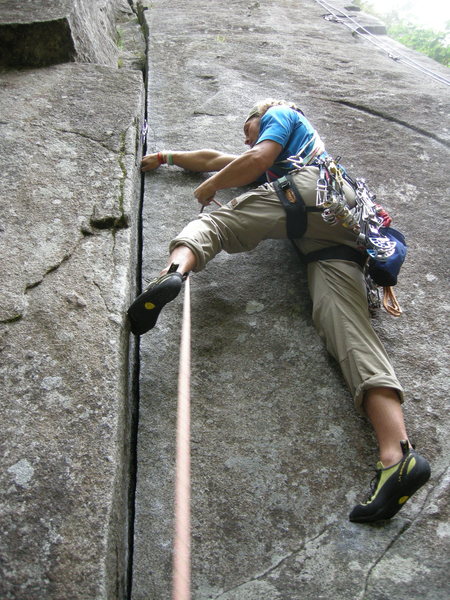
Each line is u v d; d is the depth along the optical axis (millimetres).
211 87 4102
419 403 2146
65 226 2328
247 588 1657
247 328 2377
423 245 2836
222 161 3068
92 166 2668
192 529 1771
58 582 1376
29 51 3408
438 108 3992
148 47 4777
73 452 1619
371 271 2240
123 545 1695
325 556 1727
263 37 5344
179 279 2027
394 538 1768
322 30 5926
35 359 1826
